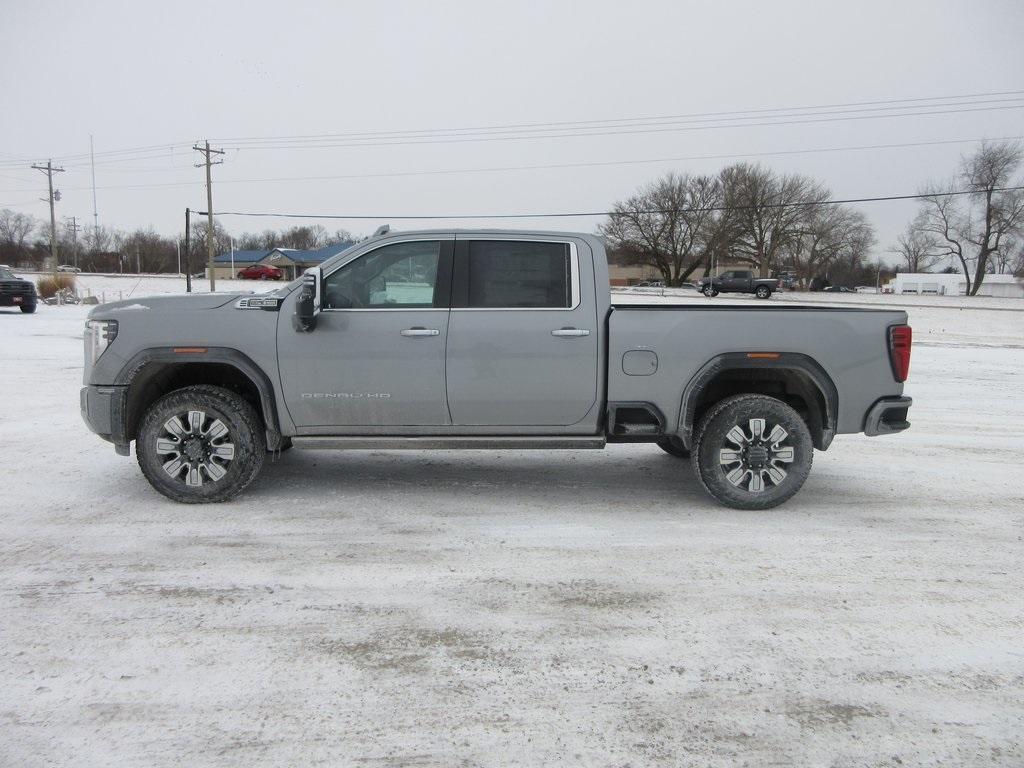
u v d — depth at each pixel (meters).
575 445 5.13
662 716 2.75
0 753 2.49
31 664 3.04
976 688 2.96
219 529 4.66
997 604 3.71
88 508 5.05
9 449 6.77
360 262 5.04
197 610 3.55
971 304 46.03
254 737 2.60
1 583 3.82
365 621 3.46
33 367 12.62
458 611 3.58
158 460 5.05
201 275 85.31
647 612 3.59
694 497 5.49
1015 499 5.53
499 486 5.74
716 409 5.06
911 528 4.83
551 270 5.06
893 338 5.08
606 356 5.04
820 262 73.19
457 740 2.60
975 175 61.09
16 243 103.50
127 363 4.98
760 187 67.81
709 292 47.59
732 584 3.91
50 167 63.28
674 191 69.56
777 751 2.55
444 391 5.02
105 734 2.60
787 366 5.02
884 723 2.72
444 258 5.05
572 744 2.58
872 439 7.80
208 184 48.00
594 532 4.69
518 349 4.98
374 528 4.72
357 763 2.47
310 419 5.09
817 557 4.30
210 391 5.06
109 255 100.12
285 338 4.97
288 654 3.16
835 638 3.35
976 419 8.99
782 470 5.08
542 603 3.67
